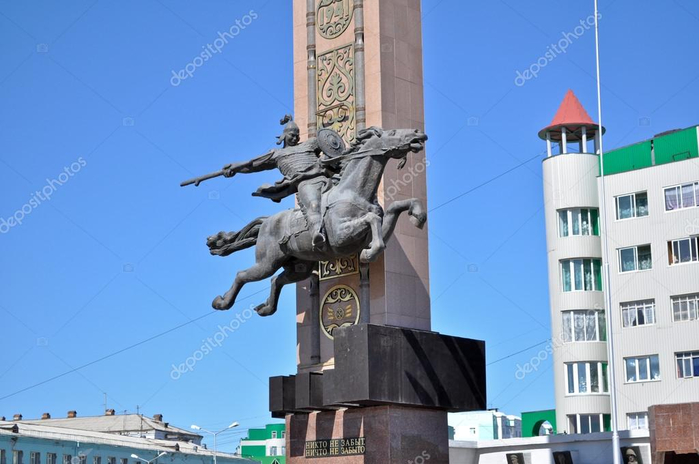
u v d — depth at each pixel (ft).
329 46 73.10
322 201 63.16
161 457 193.47
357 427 64.95
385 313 66.64
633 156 140.36
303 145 66.49
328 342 69.46
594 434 111.04
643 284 135.74
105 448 183.01
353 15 72.02
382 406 63.77
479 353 67.62
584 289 139.85
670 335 132.67
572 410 137.28
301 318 71.97
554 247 142.31
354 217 61.31
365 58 70.90
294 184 65.57
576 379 138.10
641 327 135.23
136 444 192.34
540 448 115.03
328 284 70.18
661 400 131.95
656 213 136.26
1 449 162.91
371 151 62.03
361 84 70.59
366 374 61.26
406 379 63.05
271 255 66.49
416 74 71.97
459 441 119.03
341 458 65.46
